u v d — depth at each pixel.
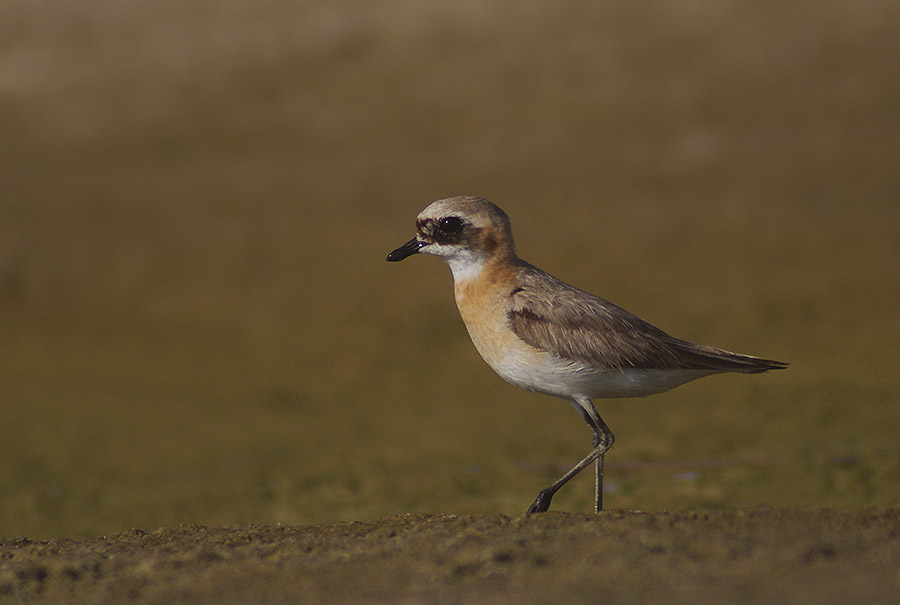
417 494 11.24
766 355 15.84
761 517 6.26
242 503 11.34
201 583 5.86
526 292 8.27
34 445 13.73
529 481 11.52
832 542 5.69
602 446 8.09
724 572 5.32
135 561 6.39
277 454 13.02
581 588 5.22
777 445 11.91
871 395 13.68
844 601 4.77
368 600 5.32
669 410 13.76
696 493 10.54
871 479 10.38
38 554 6.75
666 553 5.67
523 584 5.36
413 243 8.62
